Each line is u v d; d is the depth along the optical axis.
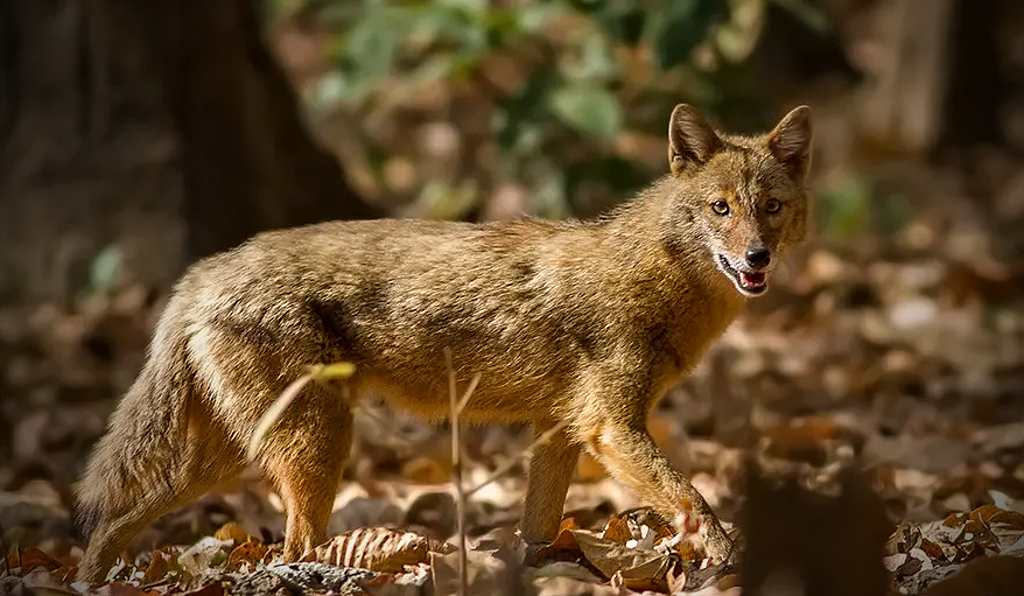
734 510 9.77
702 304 9.70
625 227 9.74
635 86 16.56
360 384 9.66
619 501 11.02
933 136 27.02
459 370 9.62
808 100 26.94
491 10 16.78
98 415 15.31
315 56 26.64
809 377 15.67
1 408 15.80
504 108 16.36
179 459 9.56
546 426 9.73
